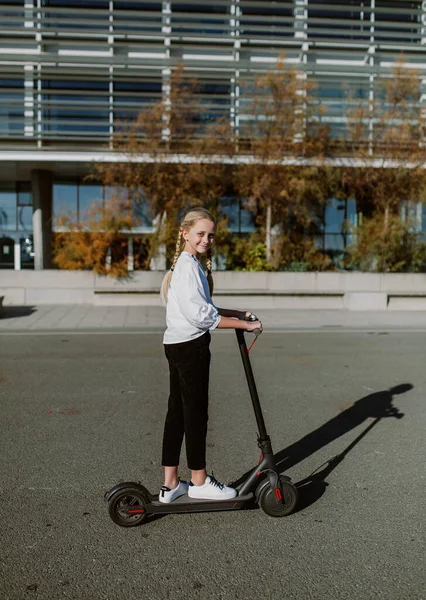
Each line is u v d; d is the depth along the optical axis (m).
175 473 3.09
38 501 3.32
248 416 5.18
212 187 18.33
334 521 3.07
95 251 16.88
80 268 17.25
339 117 21.91
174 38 22.42
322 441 4.47
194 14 21.89
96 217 17.22
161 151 17.52
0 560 2.64
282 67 18.12
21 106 21.55
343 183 17.97
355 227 18.05
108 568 2.57
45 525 3.01
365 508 3.24
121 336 10.77
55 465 3.91
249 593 2.38
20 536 2.88
